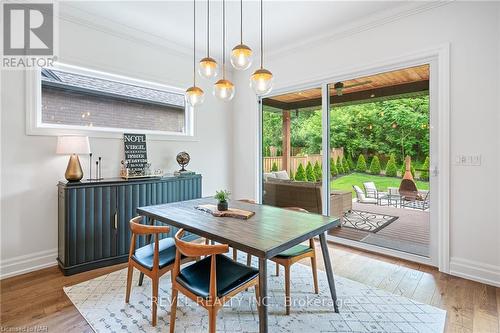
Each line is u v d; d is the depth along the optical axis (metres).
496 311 2.01
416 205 2.97
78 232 2.66
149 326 1.85
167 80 3.82
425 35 2.75
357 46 3.24
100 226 2.80
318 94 3.71
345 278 2.56
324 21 3.19
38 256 2.77
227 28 3.37
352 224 3.47
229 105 4.73
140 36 3.49
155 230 1.88
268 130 4.37
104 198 2.83
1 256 2.56
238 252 3.25
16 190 2.64
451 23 2.59
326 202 3.65
